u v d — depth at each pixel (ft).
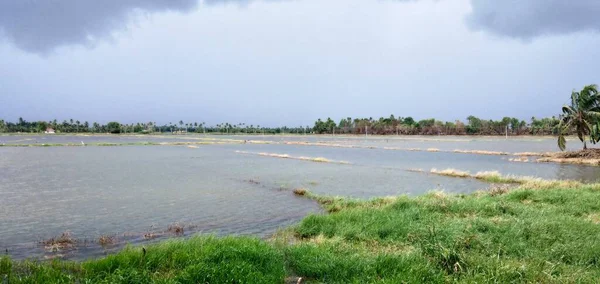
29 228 43.34
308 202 59.72
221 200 61.52
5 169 107.45
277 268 24.03
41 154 169.17
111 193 68.18
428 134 504.84
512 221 34.83
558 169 107.45
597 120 128.57
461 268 22.72
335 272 23.56
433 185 80.12
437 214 40.57
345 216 40.75
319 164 129.18
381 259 24.59
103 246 36.29
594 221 37.09
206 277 21.72
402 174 99.45
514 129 455.63
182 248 27.84
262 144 300.20
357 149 226.99
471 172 103.19
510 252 27.50
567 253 26.45
